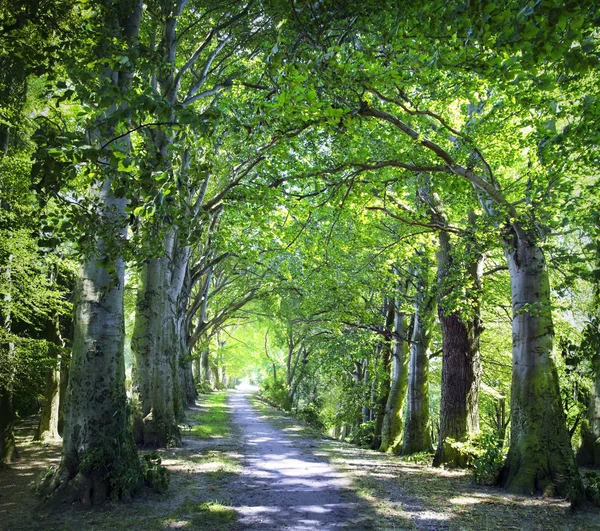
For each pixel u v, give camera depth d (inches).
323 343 976.9
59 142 147.6
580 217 325.7
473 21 154.7
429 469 456.1
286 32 241.8
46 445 512.1
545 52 139.2
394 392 741.3
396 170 423.2
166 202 176.7
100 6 294.7
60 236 198.1
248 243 562.9
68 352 492.7
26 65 267.9
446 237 500.7
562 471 346.3
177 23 550.0
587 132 252.8
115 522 254.8
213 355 1988.2
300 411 1208.2
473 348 484.4
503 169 500.7
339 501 317.1
